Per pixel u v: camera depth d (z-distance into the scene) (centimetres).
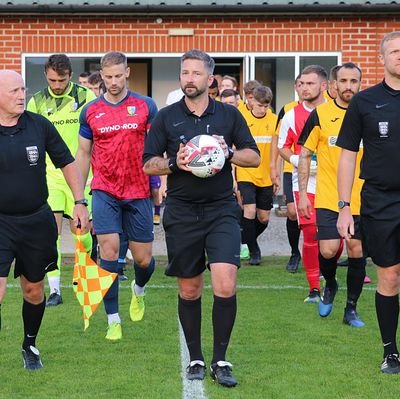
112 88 991
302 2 1983
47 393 776
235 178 1509
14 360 892
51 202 1177
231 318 803
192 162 777
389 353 852
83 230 878
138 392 777
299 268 1498
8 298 1206
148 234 1025
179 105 817
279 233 1850
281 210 2052
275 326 1045
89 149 1023
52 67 1179
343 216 862
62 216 1209
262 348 938
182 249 807
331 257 1062
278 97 2055
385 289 850
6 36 2020
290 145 1275
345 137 859
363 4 1972
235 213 812
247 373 840
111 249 991
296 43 2022
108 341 972
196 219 803
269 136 1527
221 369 799
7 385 802
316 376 830
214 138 788
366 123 839
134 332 1016
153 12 1986
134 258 1040
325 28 2020
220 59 2092
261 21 2022
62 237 1792
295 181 1205
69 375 834
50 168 1178
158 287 1305
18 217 813
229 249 795
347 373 841
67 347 945
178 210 806
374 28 2017
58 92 1198
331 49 2022
